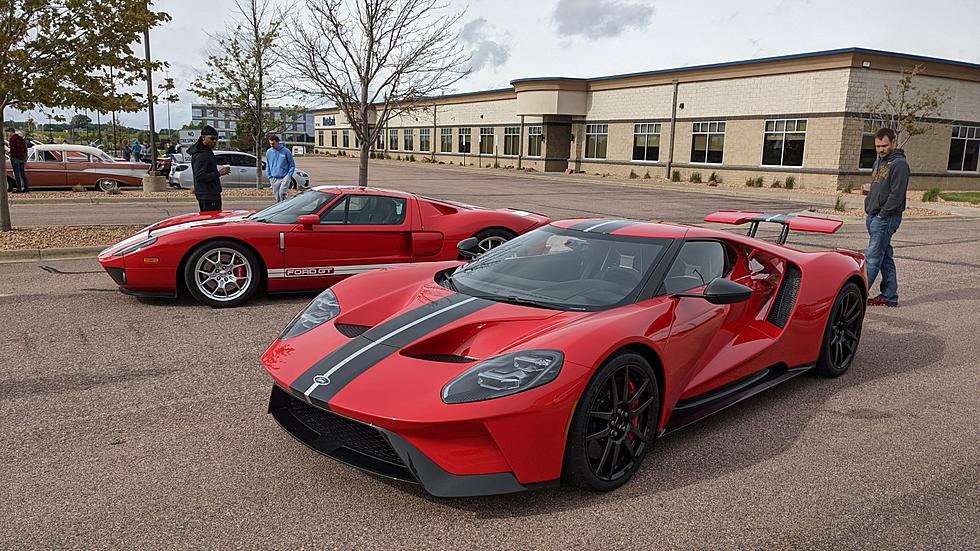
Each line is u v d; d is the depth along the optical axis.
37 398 3.99
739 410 4.10
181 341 5.16
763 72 25.89
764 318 4.20
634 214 15.99
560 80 33.72
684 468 3.31
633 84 31.69
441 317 3.27
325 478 3.12
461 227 7.11
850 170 23.98
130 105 10.07
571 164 36.25
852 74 23.14
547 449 2.76
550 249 3.94
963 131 26.28
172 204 15.85
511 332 3.10
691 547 2.63
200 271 6.14
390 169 37.44
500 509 2.88
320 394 2.84
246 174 19.86
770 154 26.06
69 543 2.57
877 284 8.20
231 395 4.10
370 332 3.24
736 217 5.49
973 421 3.97
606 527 2.76
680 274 3.67
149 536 2.62
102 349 4.93
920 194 23.20
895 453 3.52
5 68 9.05
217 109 21.02
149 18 9.77
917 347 5.50
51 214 13.43
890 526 2.82
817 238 12.34
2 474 3.08
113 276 6.07
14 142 16.97
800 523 2.82
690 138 29.22
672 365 3.32
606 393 3.01
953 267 9.34
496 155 41.03
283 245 6.33
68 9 9.23
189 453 3.33
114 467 3.18
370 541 2.62
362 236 6.68
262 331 5.47
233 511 2.82
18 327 5.44
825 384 4.61
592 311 3.29
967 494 3.10
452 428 2.63
